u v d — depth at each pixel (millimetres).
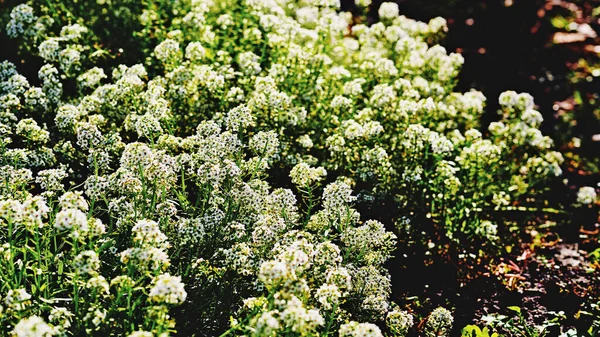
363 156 1017
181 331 797
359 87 1099
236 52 1182
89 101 979
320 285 812
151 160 798
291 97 1067
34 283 803
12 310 703
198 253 823
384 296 843
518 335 924
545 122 1416
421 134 1038
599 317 954
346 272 764
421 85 1188
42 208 739
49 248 812
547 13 1829
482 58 1556
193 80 1043
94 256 710
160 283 689
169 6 1233
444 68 1233
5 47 1180
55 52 1047
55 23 1184
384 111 1090
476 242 1065
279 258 737
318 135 1086
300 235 831
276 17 1159
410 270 998
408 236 1015
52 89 1021
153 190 808
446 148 1027
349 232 868
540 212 1184
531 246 1099
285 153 1026
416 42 1296
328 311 805
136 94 1000
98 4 1246
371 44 1295
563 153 1346
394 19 1368
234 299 816
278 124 1025
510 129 1175
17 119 1025
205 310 808
